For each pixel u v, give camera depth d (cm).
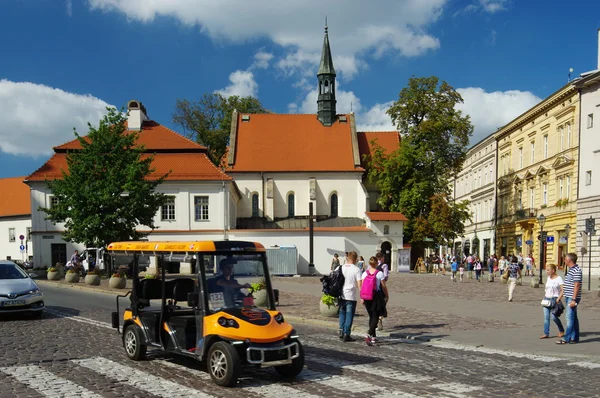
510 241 6347
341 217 5603
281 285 3366
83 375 980
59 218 3494
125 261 1190
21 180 7375
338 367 1058
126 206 3441
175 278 1045
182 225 4822
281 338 944
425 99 5609
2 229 7050
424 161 5450
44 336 1434
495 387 892
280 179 5647
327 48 6128
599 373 1004
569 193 4919
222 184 4850
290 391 867
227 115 6794
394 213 5047
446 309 2097
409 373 1002
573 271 1337
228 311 962
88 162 3444
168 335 1050
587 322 1716
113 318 1170
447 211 5350
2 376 973
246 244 1045
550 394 848
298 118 6084
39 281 3497
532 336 1445
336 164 5688
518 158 6262
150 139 5141
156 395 842
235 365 888
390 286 3375
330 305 1841
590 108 4591
